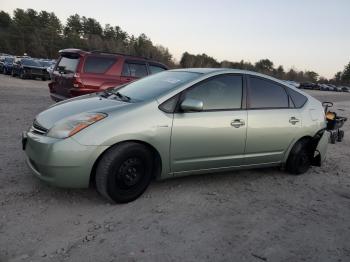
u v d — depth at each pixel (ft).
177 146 13.88
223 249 10.86
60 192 13.75
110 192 12.76
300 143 18.28
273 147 16.98
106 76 29.91
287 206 14.65
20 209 12.18
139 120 12.96
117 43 359.87
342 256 11.14
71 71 29.27
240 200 14.78
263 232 12.19
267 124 16.35
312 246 11.58
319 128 18.69
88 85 29.12
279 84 17.65
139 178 13.48
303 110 18.16
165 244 10.83
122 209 12.89
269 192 16.06
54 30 350.02
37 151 12.34
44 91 56.54
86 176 12.34
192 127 14.05
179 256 10.27
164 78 15.96
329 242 11.94
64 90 29.84
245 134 15.64
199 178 16.87
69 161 12.01
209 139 14.57
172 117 13.65
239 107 15.70
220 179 17.06
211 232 11.83
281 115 16.99
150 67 32.76
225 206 14.02
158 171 14.08
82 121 12.41
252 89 16.34
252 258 10.55
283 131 17.06
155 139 13.25
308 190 16.83
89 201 13.28
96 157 12.27
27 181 14.53
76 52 29.68
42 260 9.53
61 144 11.98
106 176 12.56
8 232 10.71
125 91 15.83
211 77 15.12
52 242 10.40
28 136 13.12
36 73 85.35
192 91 14.44
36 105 38.09
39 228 11.10
